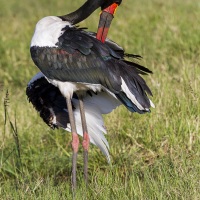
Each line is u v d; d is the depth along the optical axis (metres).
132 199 9.18
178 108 12.08
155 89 12.77
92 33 10.76
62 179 11.64
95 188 9.71
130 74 9.96
